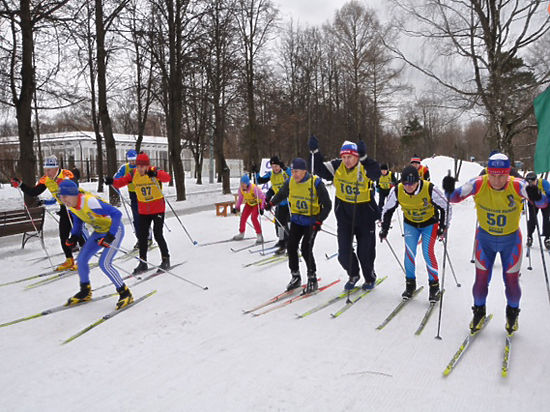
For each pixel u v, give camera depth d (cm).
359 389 254
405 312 384
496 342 318
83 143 3127
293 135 3081
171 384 263
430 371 276
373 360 291
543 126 315
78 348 319
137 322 369
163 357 301
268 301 420
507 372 272
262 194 681
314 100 3206
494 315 374
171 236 810
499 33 1065
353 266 451
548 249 612
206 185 2403
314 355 300
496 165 305
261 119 2553
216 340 329
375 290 452
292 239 443
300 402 241
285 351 307
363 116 2984
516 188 310
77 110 1803
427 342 320
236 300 425
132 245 728
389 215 418
